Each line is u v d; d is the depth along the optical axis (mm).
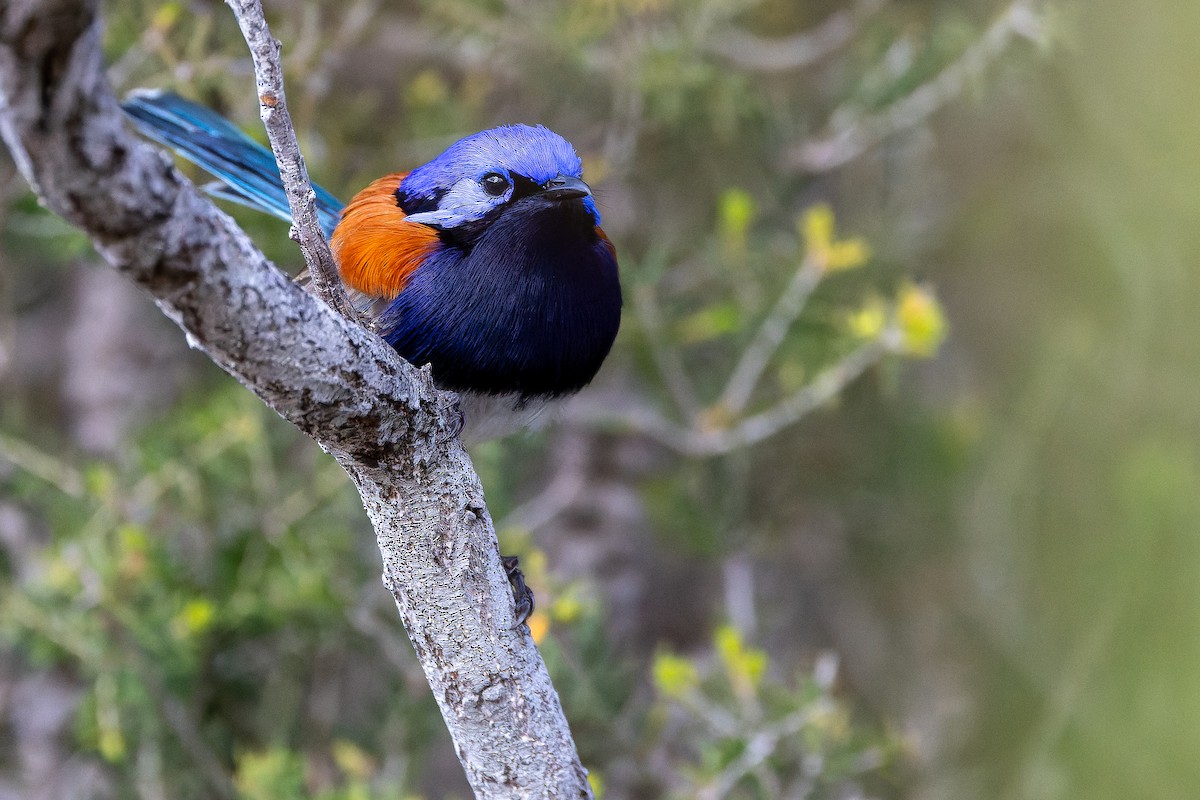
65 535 10562
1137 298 15797
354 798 9438
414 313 7582
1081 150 15156
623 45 11242
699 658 13008
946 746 15422
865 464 13844
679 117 11812
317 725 11914
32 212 10602
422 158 11836
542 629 8289
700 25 11500
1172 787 15969
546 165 7719
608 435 13117
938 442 14148
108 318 12977
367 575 11227
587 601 10375
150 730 10297
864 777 11648
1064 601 16625
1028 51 11570
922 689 15477
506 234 7645
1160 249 15781
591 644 10250
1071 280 15969
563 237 7695
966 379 16109
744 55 12352
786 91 13414
